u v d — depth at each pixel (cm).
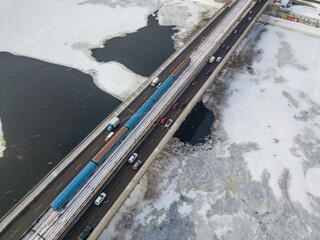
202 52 11981
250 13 15638
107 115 10150
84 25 15288
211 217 7375
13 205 7356
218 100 11194
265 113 10688
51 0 17075
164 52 13588
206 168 8588
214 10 17538
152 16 16625
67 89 11169
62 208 6162
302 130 10062
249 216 7456
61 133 9375
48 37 14138
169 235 6975
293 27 16550
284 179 8381
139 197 7738
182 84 10006
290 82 12356
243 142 9500
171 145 9238
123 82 11706
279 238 7031
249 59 13725
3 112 10000
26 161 8444
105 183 6988
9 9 15488
